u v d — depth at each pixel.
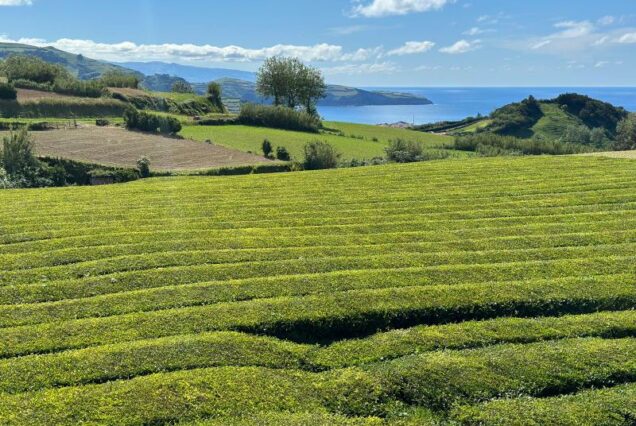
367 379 8.66
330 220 19.14
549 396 8.42
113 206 21.77
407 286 12.23
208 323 10.39
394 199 22.86
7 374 8.54
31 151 39.31
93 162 41.28
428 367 8.87
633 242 15.60
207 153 49.69
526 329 10.29
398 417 7.93
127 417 7.59
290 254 14.80
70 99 74.88
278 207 21.56
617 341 9.77
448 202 21.95
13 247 15.23
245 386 8.38
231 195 24.56
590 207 20.38
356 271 13.16
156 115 63.91
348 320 10.70
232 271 13.27
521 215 19.50
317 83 97.12
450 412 8.00
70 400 7.89
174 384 8.31
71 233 16.89
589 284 12.02
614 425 7.69
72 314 10.85
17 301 11.54
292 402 8.09
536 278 12.69
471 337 10.01
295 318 10.59
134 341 9.66
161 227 17.95
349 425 7.59
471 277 12.77
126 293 11.82
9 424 7.32
